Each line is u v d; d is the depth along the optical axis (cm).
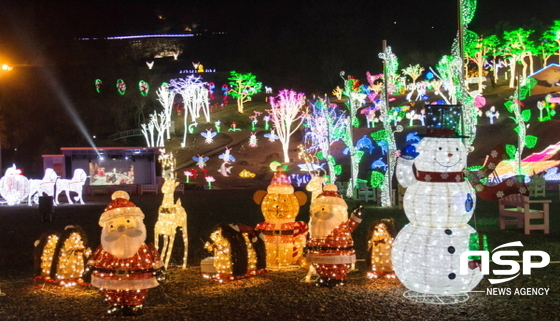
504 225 1764
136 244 830
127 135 7731
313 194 1187
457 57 1936
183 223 1209
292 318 797
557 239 1529
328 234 988
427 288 877
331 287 987
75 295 981
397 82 8694
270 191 1175
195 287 1023
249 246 1051
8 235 1906
